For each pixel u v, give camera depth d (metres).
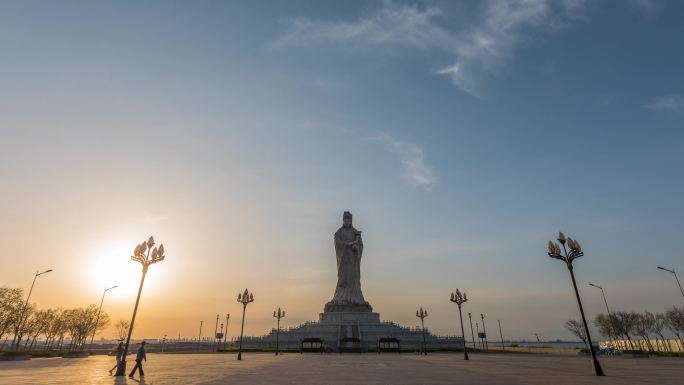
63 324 105.44
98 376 28.89
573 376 28.94
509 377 27.78
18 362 48.75
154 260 32.44
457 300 56.28
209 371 33.28
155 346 109.75
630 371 33.84
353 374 29.86
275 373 30.97
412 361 47.44
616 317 102.19
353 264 101.31
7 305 77.50
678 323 92.88
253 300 58.09
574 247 34.38
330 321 92.75
